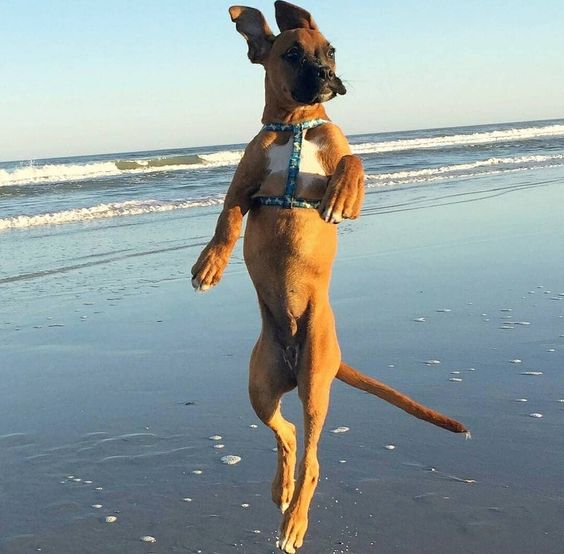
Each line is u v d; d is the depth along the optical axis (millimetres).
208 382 2912
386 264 4793
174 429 2529
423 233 5875
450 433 2391
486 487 2090
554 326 3275
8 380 3006
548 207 6781
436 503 2031
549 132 26375
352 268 4715
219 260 1957
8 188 11961
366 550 1867
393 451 2307
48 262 5355
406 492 2090
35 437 2506
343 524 1967
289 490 2053
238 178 2012
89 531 1986
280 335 2039
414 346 3131
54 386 2928
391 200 8062
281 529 1877
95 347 3363
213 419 2598
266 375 2043
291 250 1961
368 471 2199
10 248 6016
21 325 3744
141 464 2314
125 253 5605
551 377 2744
